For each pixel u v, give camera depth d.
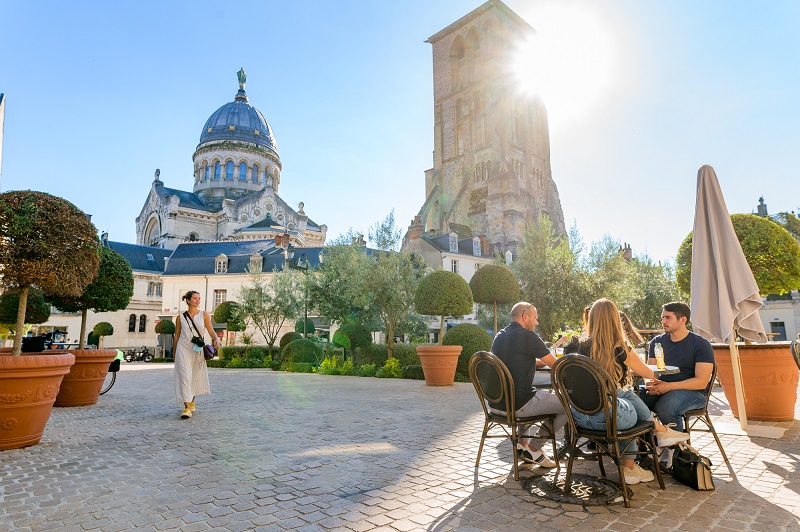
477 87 74.62
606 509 3.26
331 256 21.70
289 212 73.44
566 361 3.60
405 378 15.37
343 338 20.31
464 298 13.85
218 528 2.96
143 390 11.28
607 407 3.42
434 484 3.84
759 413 6.38
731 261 5.04
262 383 13.50
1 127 14.60
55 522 3.04
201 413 7.57
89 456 4.73
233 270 44.25
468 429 6.18
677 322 4.67
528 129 75.81
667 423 4.33
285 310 30.11
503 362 4.28
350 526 2.98
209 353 7.23
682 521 3.03
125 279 8.80
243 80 88.81
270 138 84.00
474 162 72.38
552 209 75.88
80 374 8.27
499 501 3.44
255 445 5.23
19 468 4.29
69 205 5.80
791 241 7.35
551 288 20.67
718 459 4.52
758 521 3.01
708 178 5.33
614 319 3.88
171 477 4.02
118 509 3.28
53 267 5.44
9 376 4.88
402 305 18.80
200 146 79.06
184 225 67.75
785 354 6.21
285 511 3.24
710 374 4.35
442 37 80.94
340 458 4.67
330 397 9.79
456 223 69.62
